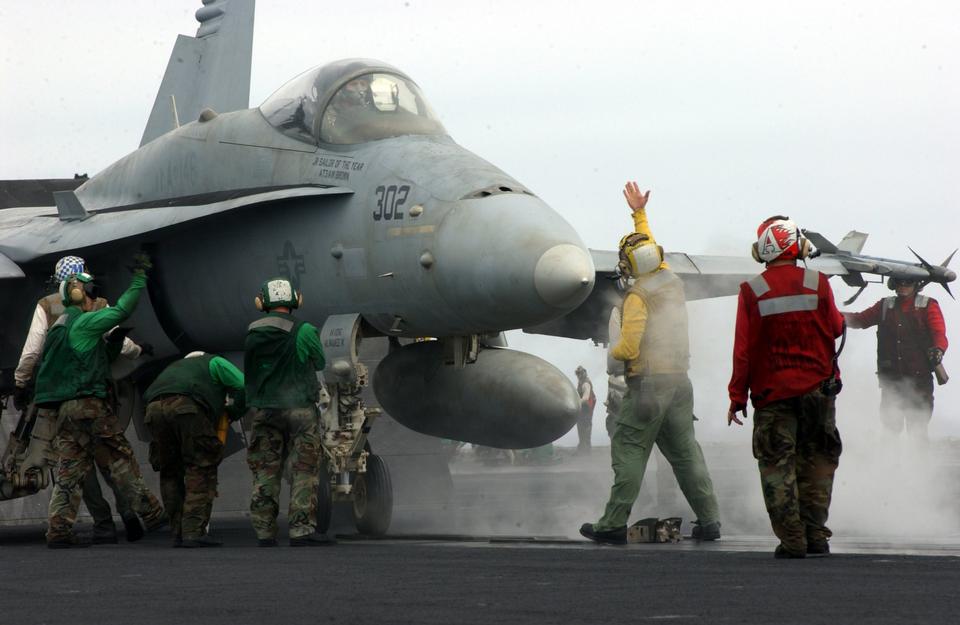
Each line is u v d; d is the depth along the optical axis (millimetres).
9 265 32844
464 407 29922
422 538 26766
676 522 24109
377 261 28219
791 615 12016
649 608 12758
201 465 24359
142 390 35000
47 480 27922
